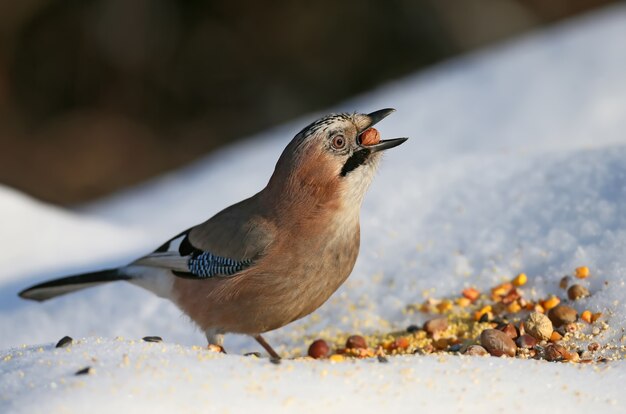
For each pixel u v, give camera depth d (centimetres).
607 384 671
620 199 971
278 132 1883
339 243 866
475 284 959
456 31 2583
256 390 620
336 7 2652
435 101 1706
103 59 2669
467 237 1024
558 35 1864
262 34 2673
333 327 972
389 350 890
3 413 583
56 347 708
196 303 916
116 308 1081
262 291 870
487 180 1114
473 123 1594
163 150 2622
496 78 1723
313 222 858
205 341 1005
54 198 2503
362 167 869
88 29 2667
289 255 861
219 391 612
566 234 958
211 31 2684
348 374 661
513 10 2580
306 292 872
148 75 2669
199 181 1588
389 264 1034
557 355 786
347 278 984
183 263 918
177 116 2675
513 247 980
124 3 2666
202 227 920
